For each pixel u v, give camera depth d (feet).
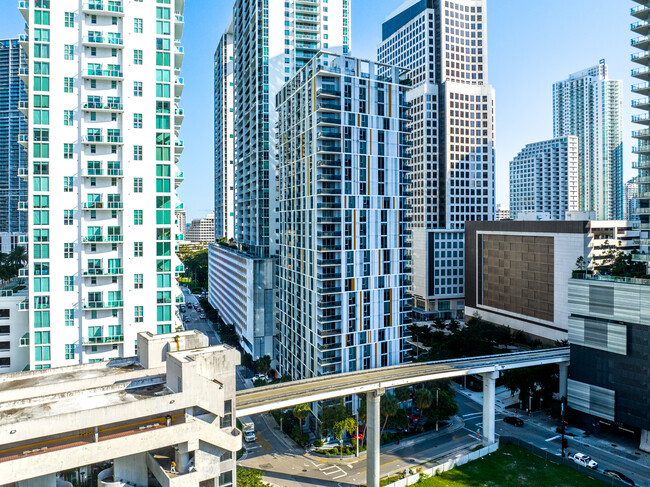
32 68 223.51
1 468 99.71
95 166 232.12
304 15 442.91
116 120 234.99
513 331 420.36
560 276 367.04
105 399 124.26
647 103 334.44
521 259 410.93
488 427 241.35
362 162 285.43
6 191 569.23
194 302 644.27
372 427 206.28
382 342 290.76
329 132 274.57
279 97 358.02
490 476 207.72
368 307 285.23
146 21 238.48
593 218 406.00
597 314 248.93
